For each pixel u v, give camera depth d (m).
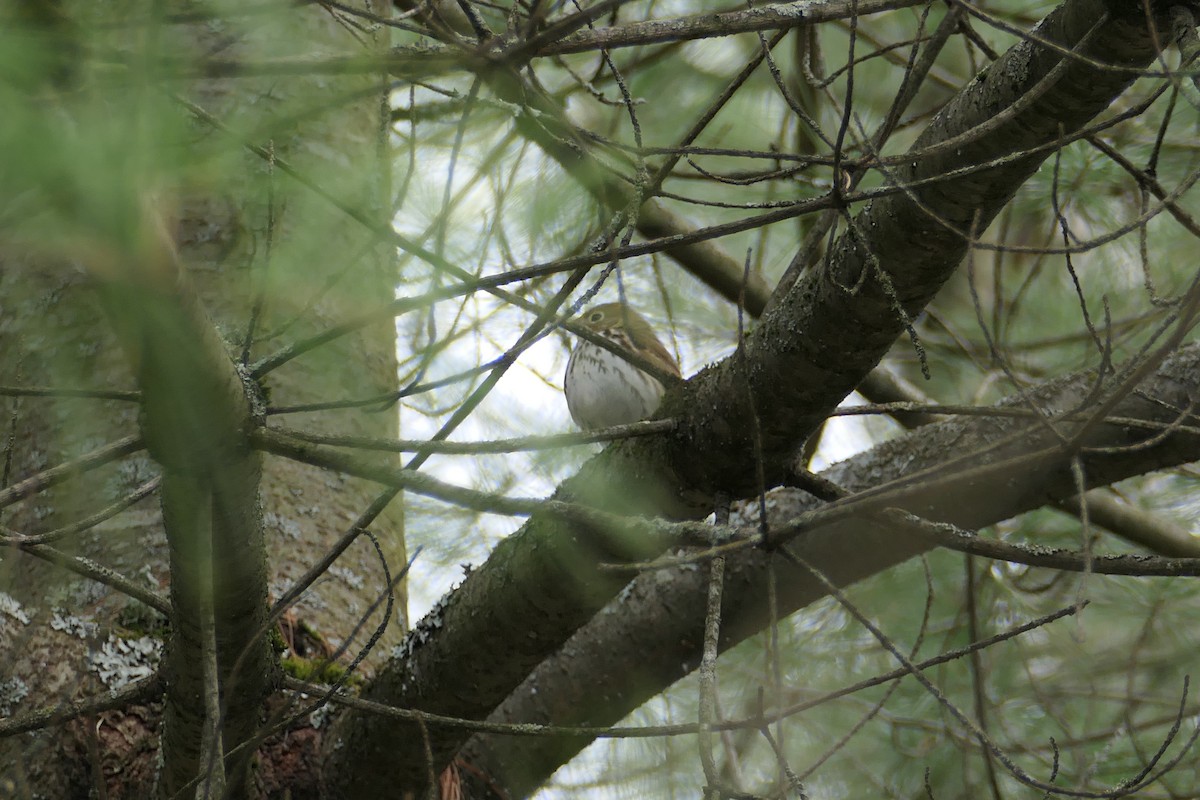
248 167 6.11
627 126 10.28
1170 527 9.62
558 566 6.47
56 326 7.85
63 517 7.77
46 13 3.07
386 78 5.11
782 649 10.30
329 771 7.24
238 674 5.79
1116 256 11.04
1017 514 7.46
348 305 7.72
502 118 6.22
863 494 5.13
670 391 6.49
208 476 4.91
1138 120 10.52
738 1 9.73
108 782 6.96
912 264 5.83
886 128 5.39
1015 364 10.75
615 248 4.99
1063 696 10.10
